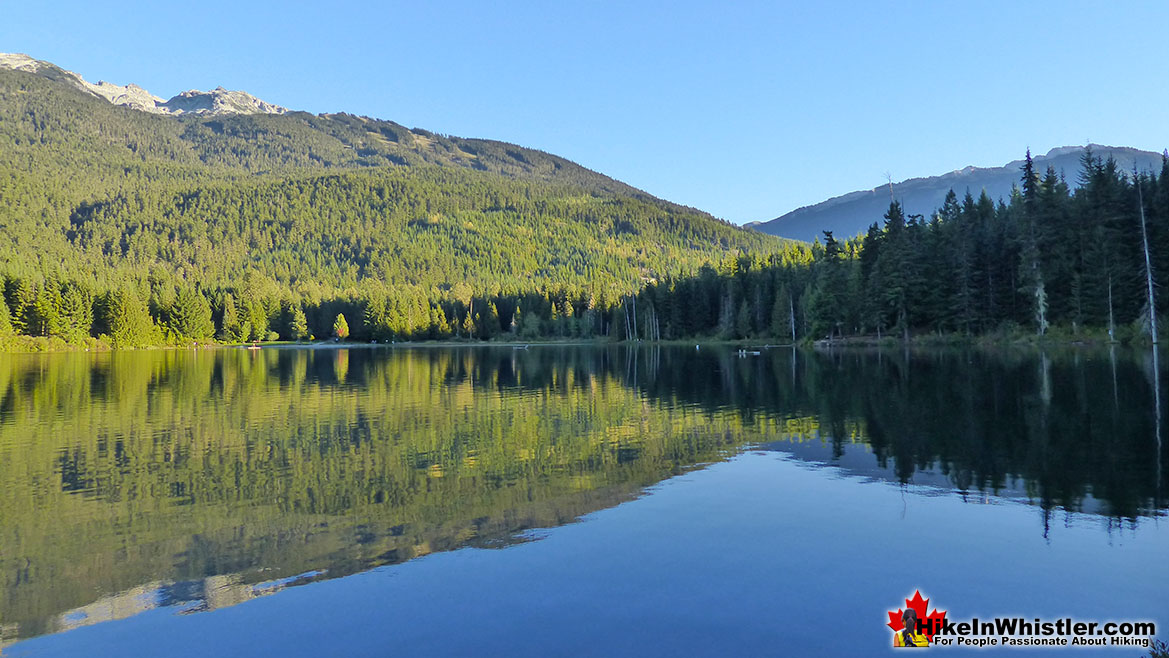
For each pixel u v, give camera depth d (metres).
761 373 47.12
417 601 9.09
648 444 20.22
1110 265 57.94
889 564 9.88
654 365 62.19
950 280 74.38
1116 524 11.34
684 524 12.09
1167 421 20.38
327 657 7.64
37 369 63.50
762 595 8.90
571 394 36.03
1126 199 59.25
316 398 35.62
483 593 9.25
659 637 7.80
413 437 22.55
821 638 7.71
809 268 115.44
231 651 7.94
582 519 12.64
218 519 13.35
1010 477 14.54
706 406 28.92
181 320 147.38
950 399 27.55
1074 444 17.61
